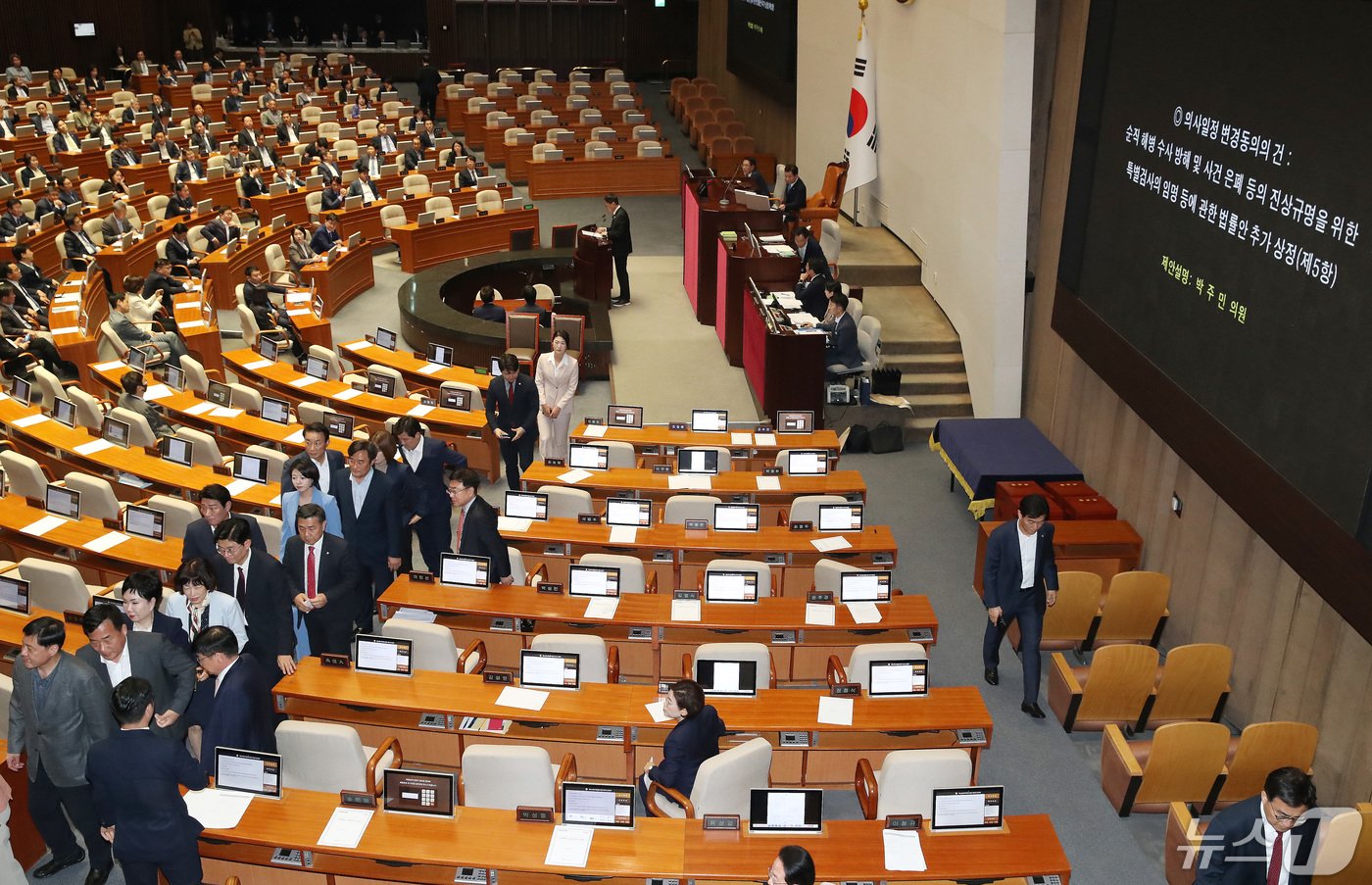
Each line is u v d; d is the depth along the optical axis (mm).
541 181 25047
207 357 15562
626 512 9812
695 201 17172
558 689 7230
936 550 11305
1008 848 5844
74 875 6816
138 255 19156
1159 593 9141
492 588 8562
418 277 18172
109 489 9922
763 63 24625
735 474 10984
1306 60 6746
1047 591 8523
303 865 5867
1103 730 8289
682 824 5965
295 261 18547
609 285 17406
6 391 13750
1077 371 11383
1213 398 7934
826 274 14242
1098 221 10141
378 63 37594
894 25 16781
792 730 6914
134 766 5520
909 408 13523
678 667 8445
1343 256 6363
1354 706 6875
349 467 8844
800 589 9617
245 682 6309
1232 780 7203
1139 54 9188
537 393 11609
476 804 6383
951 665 9375
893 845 5848
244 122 25453
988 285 12867
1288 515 6910
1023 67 11914
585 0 37938
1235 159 7605
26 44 34281
